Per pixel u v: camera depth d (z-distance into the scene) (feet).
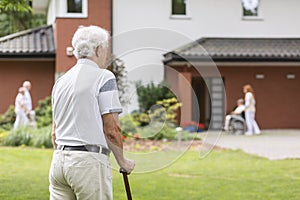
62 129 14.15
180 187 32.78
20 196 29.53
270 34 75.41
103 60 14.44
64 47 68.13
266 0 75.25
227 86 72.74
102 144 13.91
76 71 14.17
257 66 73.67
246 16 75.25
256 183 34.30
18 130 52.37
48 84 72.64
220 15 74.33
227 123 66.95
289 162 42.88
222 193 31.17
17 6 37.17
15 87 72.18
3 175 36.06
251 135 65.36
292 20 75.72
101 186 13.89
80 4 69.21
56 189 14.34
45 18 106.63
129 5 71.56
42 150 48.14
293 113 74.54
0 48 71.51
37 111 63.16
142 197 29.53
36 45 73.36
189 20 73.67
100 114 13.96
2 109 71.92
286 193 31.09
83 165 13.74
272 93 74.08
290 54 70.23
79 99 13.92
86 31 14.26
